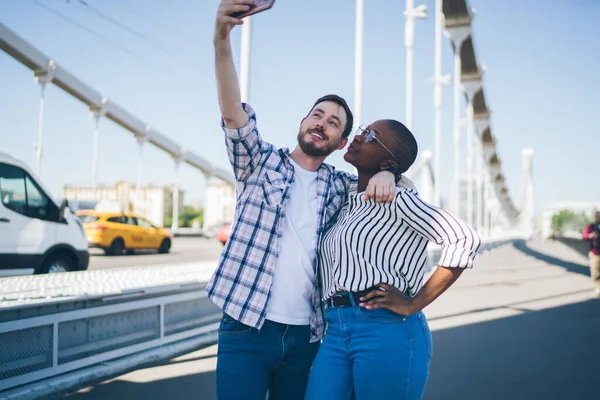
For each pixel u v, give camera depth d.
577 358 5.23
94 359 4.32
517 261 22.56
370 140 2.04
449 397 3.94
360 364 1.84
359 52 11.08
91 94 38.38
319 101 2.21
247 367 1.97
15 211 7.40
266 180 2.06
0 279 5.04
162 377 4.29
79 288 4.55
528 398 3.94
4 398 3.42
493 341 6.00
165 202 106.69
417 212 1.84
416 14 15.27
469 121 35.50
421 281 1.99
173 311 5.43
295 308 2.04
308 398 1.93
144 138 46.81
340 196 2.25
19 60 31.30
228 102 1.89
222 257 2.04
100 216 18.14
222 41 1.81
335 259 1.94
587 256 25.50
